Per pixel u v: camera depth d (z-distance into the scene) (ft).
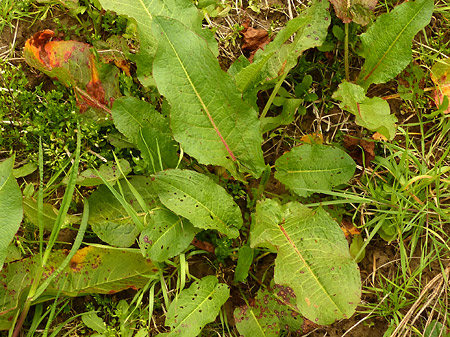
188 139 1.84
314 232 1.82
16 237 1.95
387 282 2.04
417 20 2.00
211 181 1.86
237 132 1.88
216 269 2.01
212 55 1.77
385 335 1.96
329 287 1.75
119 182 1.93
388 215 2.09
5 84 2.06
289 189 2.09
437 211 2.04
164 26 1.74
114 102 1.87
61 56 1.99
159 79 1.77
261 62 1.82
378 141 2.12
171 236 1.82
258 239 1.80
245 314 1.86
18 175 2.01
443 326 1.96
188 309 1.81
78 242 1.77
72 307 1.95
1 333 1.84
